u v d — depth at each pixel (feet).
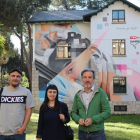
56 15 69.36
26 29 111.55
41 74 63.82
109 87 60.75
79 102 15.14
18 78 15.03
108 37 61.67
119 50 61.77
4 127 14.40
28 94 15.26
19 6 76.59
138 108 60.23
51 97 15.08
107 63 61.16
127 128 37.96
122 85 61.26
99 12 62.18
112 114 60.08
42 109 15.24
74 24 64.85
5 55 106.11
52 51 64.23
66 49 64.64
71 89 62.64
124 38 61.46
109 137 29.66
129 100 60.49
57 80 63.26
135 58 61.16
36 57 64.34
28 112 15.10
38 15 69.72
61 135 14.90
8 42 96.94
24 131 14.94
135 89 60.59
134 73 60.90
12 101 14.73
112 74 60.90
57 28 64.90
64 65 63.62
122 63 61.11
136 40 61.41
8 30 85.46
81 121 14.24
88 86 15.01
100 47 61.62
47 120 14.92
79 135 15.12
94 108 14.69
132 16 61.98
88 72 15.15
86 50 63.87
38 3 88.12
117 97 60.70
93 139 14.46
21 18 79.10
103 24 62.03
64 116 15.11
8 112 14.60
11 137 14.42
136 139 28.35
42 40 64.64
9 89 15.14
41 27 65.05
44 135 14.89
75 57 63.72
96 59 61.41
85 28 64.69
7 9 74.59
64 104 15.72
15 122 14.52
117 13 62.49
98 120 14.14
